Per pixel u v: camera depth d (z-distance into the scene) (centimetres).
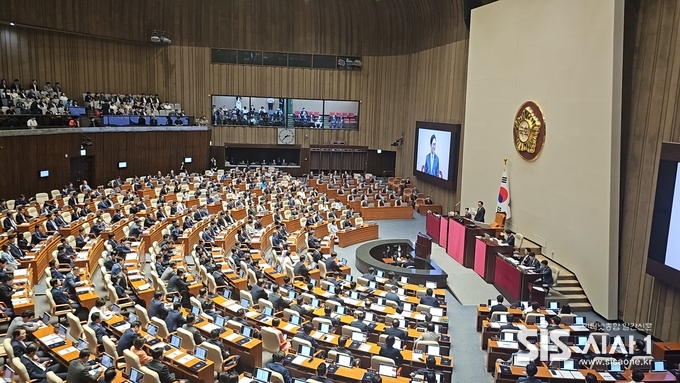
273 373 1038
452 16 3256
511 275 1917
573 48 1942
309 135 4481
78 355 1138
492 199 2552
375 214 3344
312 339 1278
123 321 1335
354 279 2133
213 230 2420
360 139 4516
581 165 1894
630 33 1753
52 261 1769
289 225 2784
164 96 4175
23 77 3266
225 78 4281
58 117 2966
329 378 1113
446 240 2575
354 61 4403
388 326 1431
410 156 4022
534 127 2186
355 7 4309
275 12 4294
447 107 3366
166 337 1271
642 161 1697
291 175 4541
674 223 1498
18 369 998
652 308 1644
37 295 1700
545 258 2116
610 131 1723
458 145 3203
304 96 4416
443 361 1225
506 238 2203
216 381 1178
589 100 1845
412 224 3253
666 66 1605
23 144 2683
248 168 4328
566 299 1852
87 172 3328
